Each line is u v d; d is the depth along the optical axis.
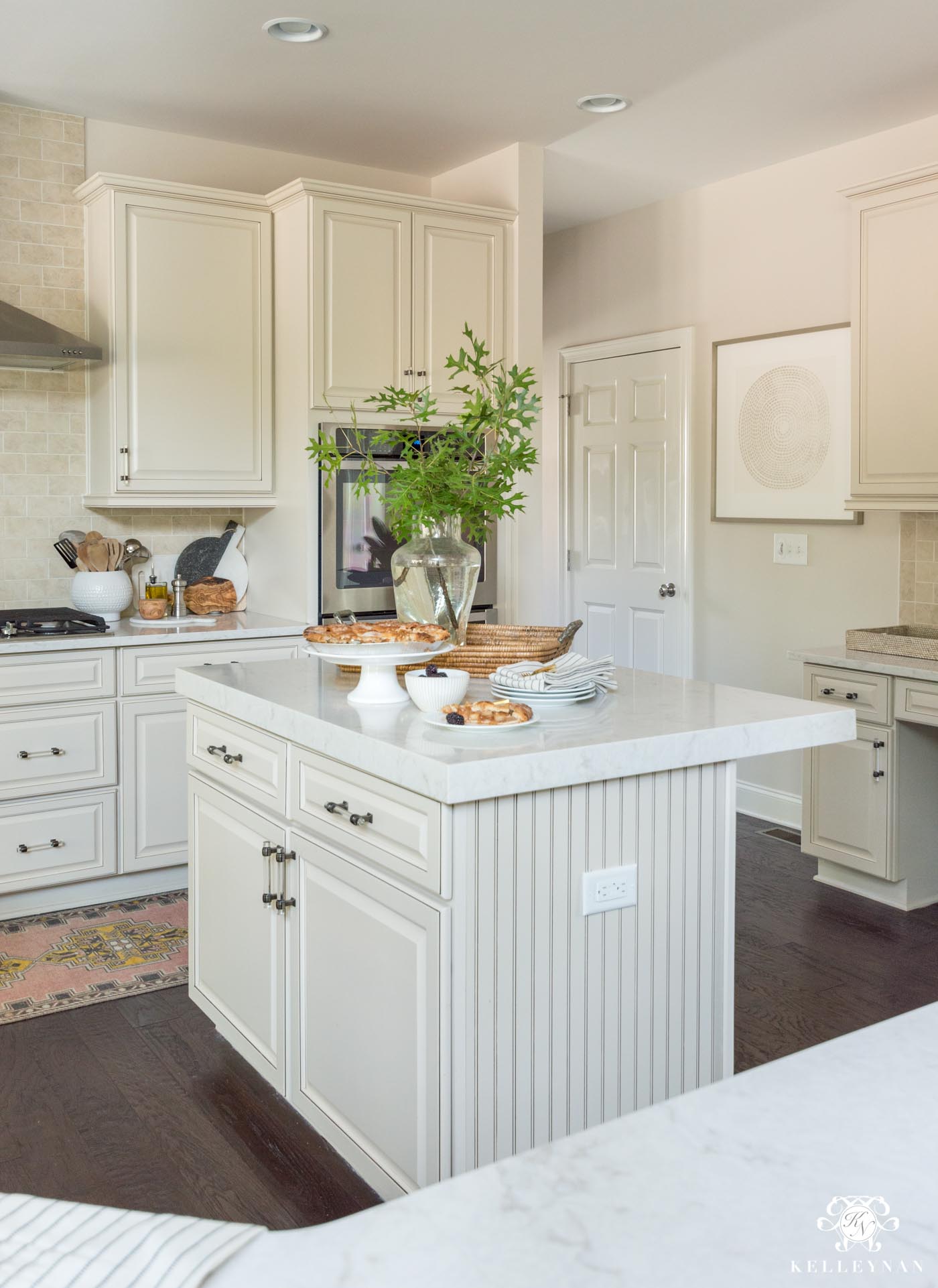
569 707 2.21
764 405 4.64
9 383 3.95
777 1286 0.56
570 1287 0.56
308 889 2.21
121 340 3.81
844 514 4.35
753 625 4.79
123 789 3.71
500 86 3.69
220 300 3.97
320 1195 2.13
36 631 3.57
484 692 2.37
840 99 3.82
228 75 3.60
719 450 4.87
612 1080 1.97
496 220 4.26
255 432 4.10
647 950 1.99
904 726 3.62
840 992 3.07
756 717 2.10
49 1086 2.56
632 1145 0.70
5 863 3.52
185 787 3.83
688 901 2.04
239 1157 2.26
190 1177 2.19
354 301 3.95
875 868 3.72
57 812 3.60
